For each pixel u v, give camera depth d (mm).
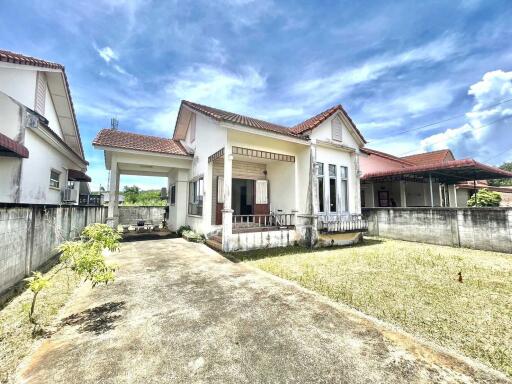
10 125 5770
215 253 6984
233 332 2693
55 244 5457
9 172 5801
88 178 12641
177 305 3414
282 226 8930
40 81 7980
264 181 9773
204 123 9133
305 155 8570
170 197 12938
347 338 2592
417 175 11547
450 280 4617
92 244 3209
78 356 2258
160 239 9727
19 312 3084
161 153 9766
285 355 2291
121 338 2562
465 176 11773
